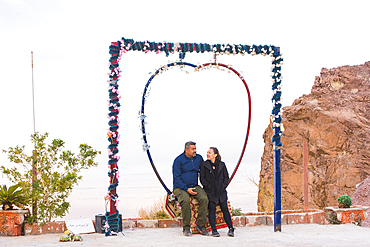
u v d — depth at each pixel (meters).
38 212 7.19
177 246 5.73
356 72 23.27
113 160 6.99
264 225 7.96
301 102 20.41
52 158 7.41
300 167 17.53
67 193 7.47
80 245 5.86
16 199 7.14
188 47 7.31
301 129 18.20
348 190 15.99
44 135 7.53
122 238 6.48
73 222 7.19
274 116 7.64
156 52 7.29
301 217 8.25
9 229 6.89
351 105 20.25
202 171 7.08
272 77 7.71
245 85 7.68
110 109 7.02
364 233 6.98
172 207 7.39
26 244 5.99
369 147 16.67
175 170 7.14
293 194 17.22
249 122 7.63
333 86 22.67
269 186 16.77
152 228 7.64
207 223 7.10
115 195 6.93
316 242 6.02
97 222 7.11
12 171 7.32
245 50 7.52
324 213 8.52
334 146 17.33
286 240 6.23
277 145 7.45
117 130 7.07
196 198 6.91
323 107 19.66
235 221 7.85
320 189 16.70
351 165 16.42
